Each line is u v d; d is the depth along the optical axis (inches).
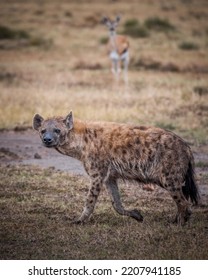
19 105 2171.5
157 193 1310.3
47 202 1235.9
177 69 3117.6
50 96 2315.5
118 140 1087.6
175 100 2255.2
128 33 4067.4
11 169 1478.8
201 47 3745.1
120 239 1035.3
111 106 2153.1
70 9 5246.1
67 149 1112.2
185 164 1069.8
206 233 1058.7
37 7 5344.5
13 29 4131.4
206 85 2593.5
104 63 3250.5
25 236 1055.0
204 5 5674.2
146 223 1111.0
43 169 1483.8
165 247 1000.2
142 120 1968.5
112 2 5748.0
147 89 2480.3
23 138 1834.4
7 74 2881.4
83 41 3900.1
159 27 4261.8
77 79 2795.3
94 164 1096.8
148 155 1068.5
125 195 1291.8
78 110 2047.2
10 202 1237.1
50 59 3366.1
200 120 1996.8
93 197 1104.2
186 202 1074.1
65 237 1047.6
